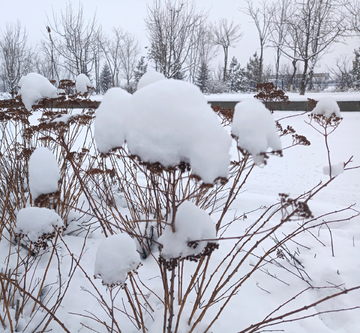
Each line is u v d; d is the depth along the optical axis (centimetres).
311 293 188
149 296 178
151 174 126
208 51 2738
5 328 145
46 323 143
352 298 177
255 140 98
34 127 202
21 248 212
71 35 1641
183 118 88
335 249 226
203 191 177
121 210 274
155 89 94
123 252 114
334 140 762
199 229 111
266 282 199
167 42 1500
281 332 157
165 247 111
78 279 189
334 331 160
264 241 249
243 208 321
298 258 221
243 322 163
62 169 233
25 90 218
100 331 152
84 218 255
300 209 108
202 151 85
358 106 1284
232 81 3928
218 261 223
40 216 133
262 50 2478
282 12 2228
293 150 684
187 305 169
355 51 2756
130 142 90
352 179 485
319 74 3052
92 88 315
